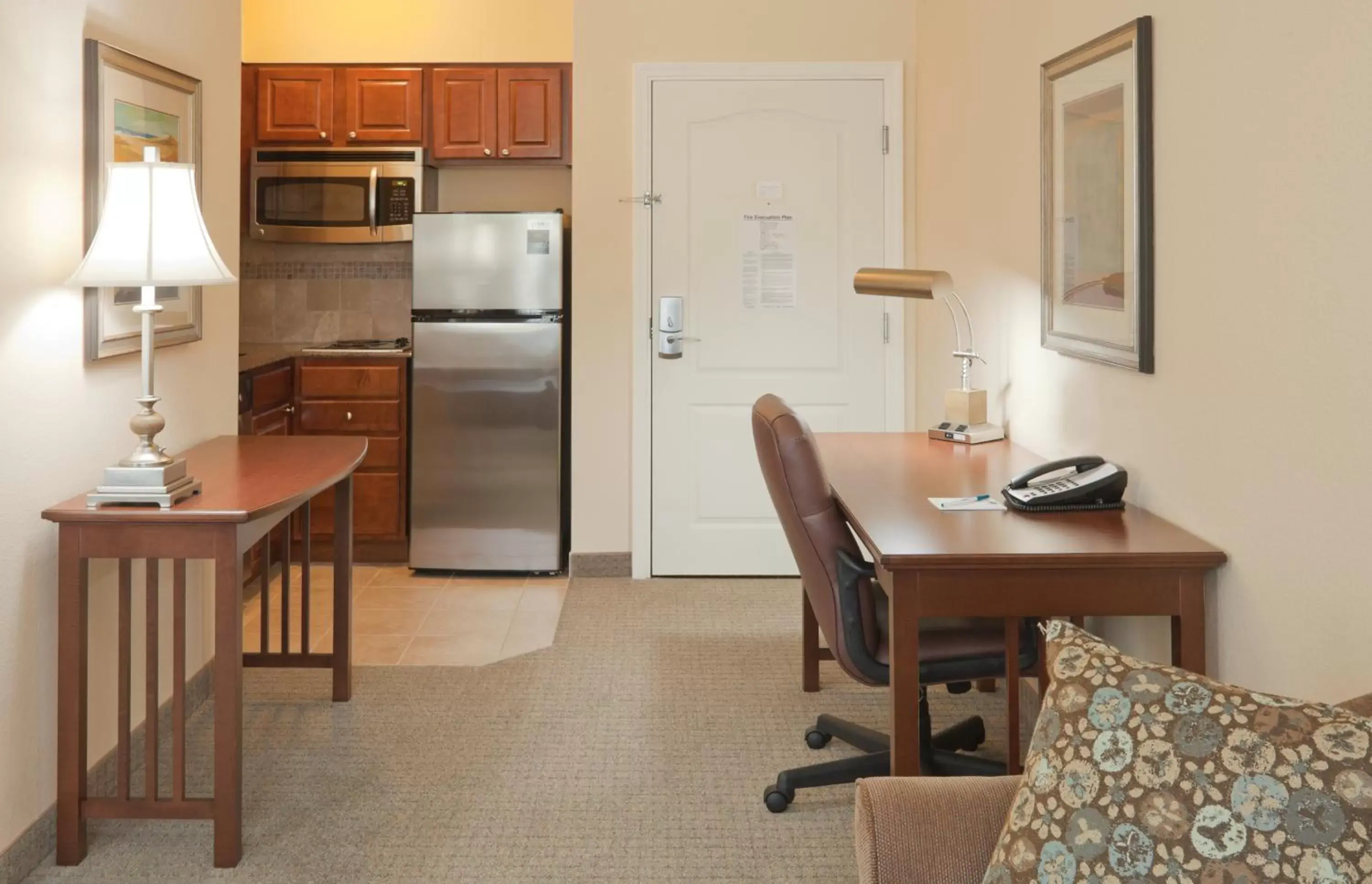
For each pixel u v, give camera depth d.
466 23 5.76
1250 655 2.20
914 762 2.37
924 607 2.35
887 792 1.54
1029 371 3.55
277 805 2.93
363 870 2.59
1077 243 3.07
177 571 2.61
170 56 3.34
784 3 5.00
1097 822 1.30
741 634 4.38
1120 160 2.76
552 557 5.36
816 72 5.01
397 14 5.75
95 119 2.82
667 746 3.32
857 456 3.49
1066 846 1.31
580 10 5.01
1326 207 1.92
